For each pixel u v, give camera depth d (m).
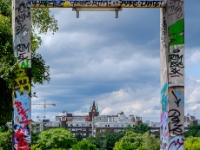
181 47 18.83
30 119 18.61
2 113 22.89
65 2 18.80
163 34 19.30
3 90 22.50
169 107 18.69
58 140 131.00
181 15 18.88
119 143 123.50
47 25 27.95
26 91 18.67
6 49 20.11
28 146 18.52
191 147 90.62
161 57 19.61
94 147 129.00
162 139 19.09
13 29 18.84
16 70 18.72
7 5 23.28
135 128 175.38
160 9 19.53
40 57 23.48
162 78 19.41
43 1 18.81
